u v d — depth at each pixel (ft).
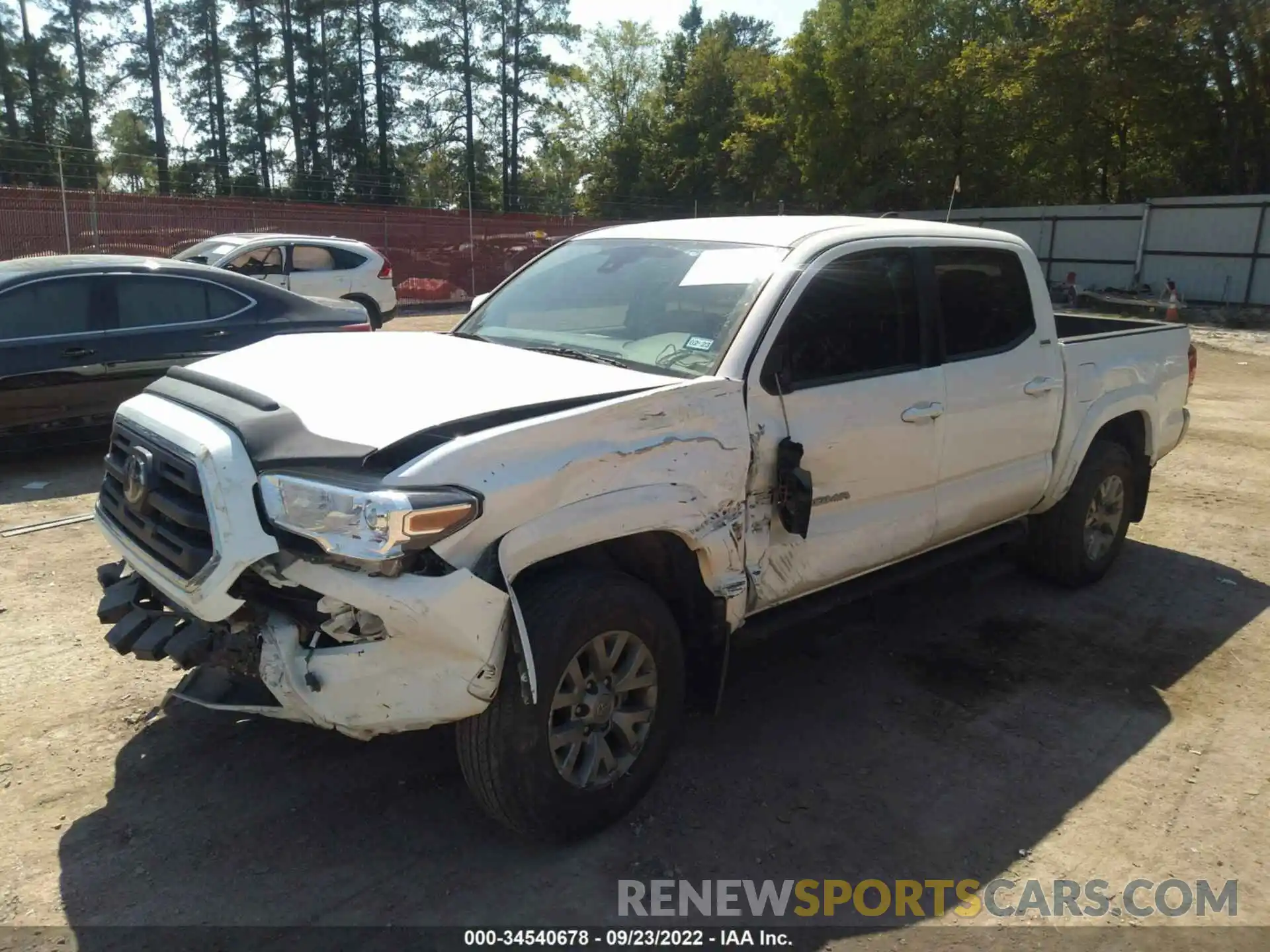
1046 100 95.71
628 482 9.87
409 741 12.11
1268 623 16.63
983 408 14.16
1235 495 24.82
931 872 9.99
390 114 171.83
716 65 153.99
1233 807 11.25
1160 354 18.49
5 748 11.60
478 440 8.90
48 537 19.13
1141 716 13.34
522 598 9.43
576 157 183.62
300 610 9.09
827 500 12.09
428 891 9.45
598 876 9.76
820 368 12.00
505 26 173.68
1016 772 11.89
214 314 25.89
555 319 13.26
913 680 14.26
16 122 149.07
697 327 11.70
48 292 23.36
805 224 13.29
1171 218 85.05
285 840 10.13
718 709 11.60
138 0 153.79
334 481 8.52
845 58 104.47
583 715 9.93
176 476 9.46
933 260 13.79
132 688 13.16
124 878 9.47
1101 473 17.12
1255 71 87.35
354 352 11.84
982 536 15.74
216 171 160.97
